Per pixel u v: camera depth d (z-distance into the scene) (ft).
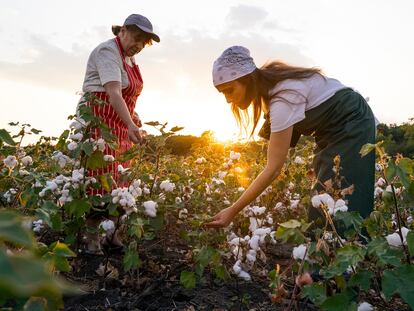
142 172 11.37
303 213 13.66
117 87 11.46
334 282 7.21
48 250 4.67
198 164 17.57
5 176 11.03
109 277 10.07
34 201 10.14
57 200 10.61
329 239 7.11
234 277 10.37
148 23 11.76
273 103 8.87
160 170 11.79
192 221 9.21
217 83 9.09
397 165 6.38
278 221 13.79
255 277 10.62
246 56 8.93
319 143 9.66
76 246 11.00
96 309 8.60
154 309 8.79
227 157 17.46
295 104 8.79
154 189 11.13
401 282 5.65
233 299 9.38
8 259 0.93
